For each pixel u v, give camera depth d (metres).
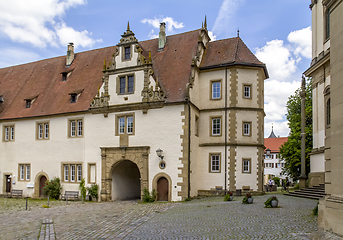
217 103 28.75
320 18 23.06
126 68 28.64
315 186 23.12
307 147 38.94
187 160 25.52
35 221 16.67
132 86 28.50
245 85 28.67
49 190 30.80
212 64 29.22
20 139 34.56
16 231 14.02
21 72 40.69
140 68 28.03
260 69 29.05
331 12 10.91
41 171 32.66
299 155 39.34
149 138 26.95
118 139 28.38
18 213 20.28
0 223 16.31
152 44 32.75
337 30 10.51
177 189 25.47
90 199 29.11
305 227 11.88
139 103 27.56
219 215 15.78
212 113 28.75
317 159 23.20
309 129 38.78
